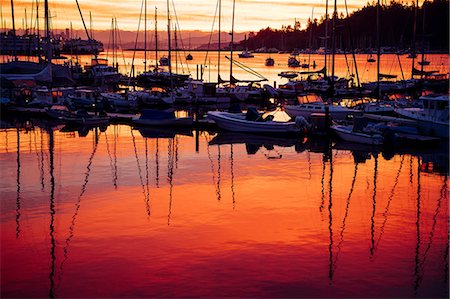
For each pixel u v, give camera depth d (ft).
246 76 441.68
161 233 79.20
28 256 70.79
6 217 86.53
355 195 100.22
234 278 64.23
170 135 168.35
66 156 134.51
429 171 118.73
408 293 61.05
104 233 79.25
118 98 219.41
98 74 298.76
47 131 174.09
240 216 87.51
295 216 87.76
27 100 215.72
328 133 159.84
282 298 59.47
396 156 134.92
